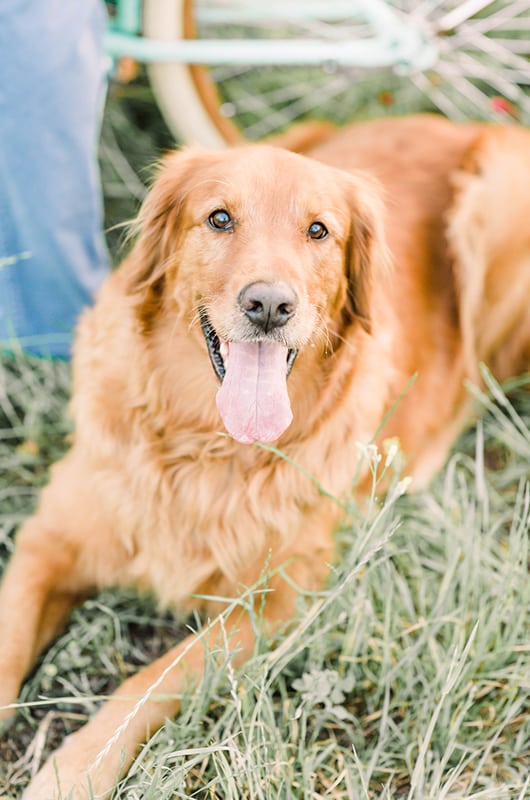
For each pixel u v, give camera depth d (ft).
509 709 7.46
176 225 7.61
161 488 7.88
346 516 8.43
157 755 6.71
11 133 8.86
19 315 9.89
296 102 14.65
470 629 8.00
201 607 8.38
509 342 11.78
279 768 6.68
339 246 7.68
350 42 12.34
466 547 8.20
